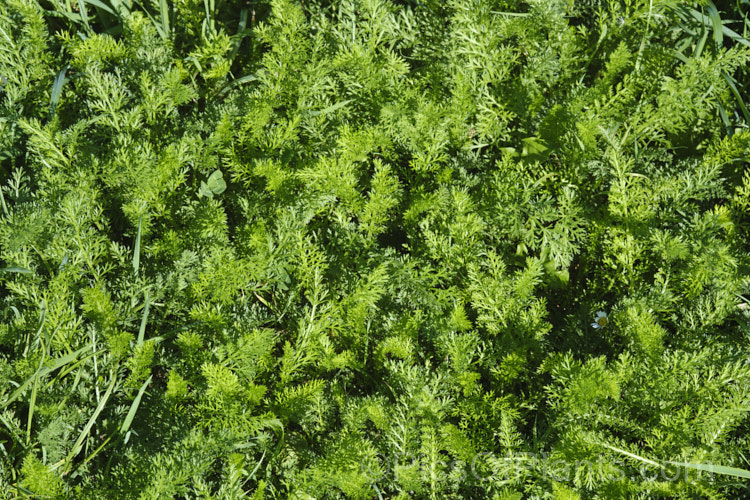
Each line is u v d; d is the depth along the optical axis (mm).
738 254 1898
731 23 2043
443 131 1923
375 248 1902
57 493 1735
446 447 1784
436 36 2002
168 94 1928
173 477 1736
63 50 2016
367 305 1865
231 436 1766
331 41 1991
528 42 1982
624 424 1805
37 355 1794
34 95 1961
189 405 1813
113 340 1801
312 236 1935
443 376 1836
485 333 1887
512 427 1788
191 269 1850
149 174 1859
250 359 1803
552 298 1943
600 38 1994
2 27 1935
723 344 1845
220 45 1978
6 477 1771
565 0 1994
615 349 1883
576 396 1775
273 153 1934
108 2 2043
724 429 1774
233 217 1959
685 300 1889
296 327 1883
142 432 1810
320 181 1893
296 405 1804
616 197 1897
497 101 1993
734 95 1997
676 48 2008
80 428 1809
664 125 1947
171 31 2027
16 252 1829
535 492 1769
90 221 1904
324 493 1787
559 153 1968
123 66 1956
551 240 1896
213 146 1909
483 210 1906
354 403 1802
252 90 1964
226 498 1740
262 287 1877
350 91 1972
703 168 1917
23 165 1959
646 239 1886
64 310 1814
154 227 1923
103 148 1945
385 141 1924
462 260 1883
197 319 1840
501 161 1938
